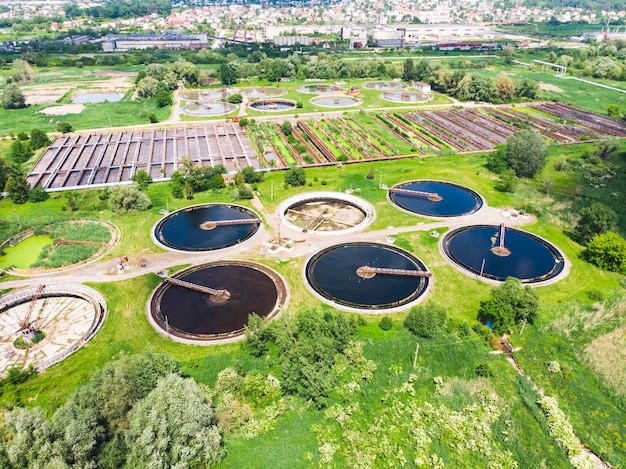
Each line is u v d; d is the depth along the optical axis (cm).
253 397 7425
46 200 13725
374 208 13312
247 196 13750
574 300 9725
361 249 11462
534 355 8394
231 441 6781
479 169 16062
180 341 8538
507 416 7238
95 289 9844
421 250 11362
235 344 8494
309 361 7844
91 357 8156
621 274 10606
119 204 12875
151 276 10312
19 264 10831
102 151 17662
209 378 7750
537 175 15725
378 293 9881
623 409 7406
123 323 8950
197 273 10462
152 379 7056
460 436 6875
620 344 8600
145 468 5762
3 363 8175
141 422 6131
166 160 16800
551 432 6962
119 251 11212
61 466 5447
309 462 6556
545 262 11081
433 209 13462
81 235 11750
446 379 7875
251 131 19775
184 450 6069
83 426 5919
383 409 7356
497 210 13400
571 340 8731
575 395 7638
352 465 6519
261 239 11738
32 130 18450
